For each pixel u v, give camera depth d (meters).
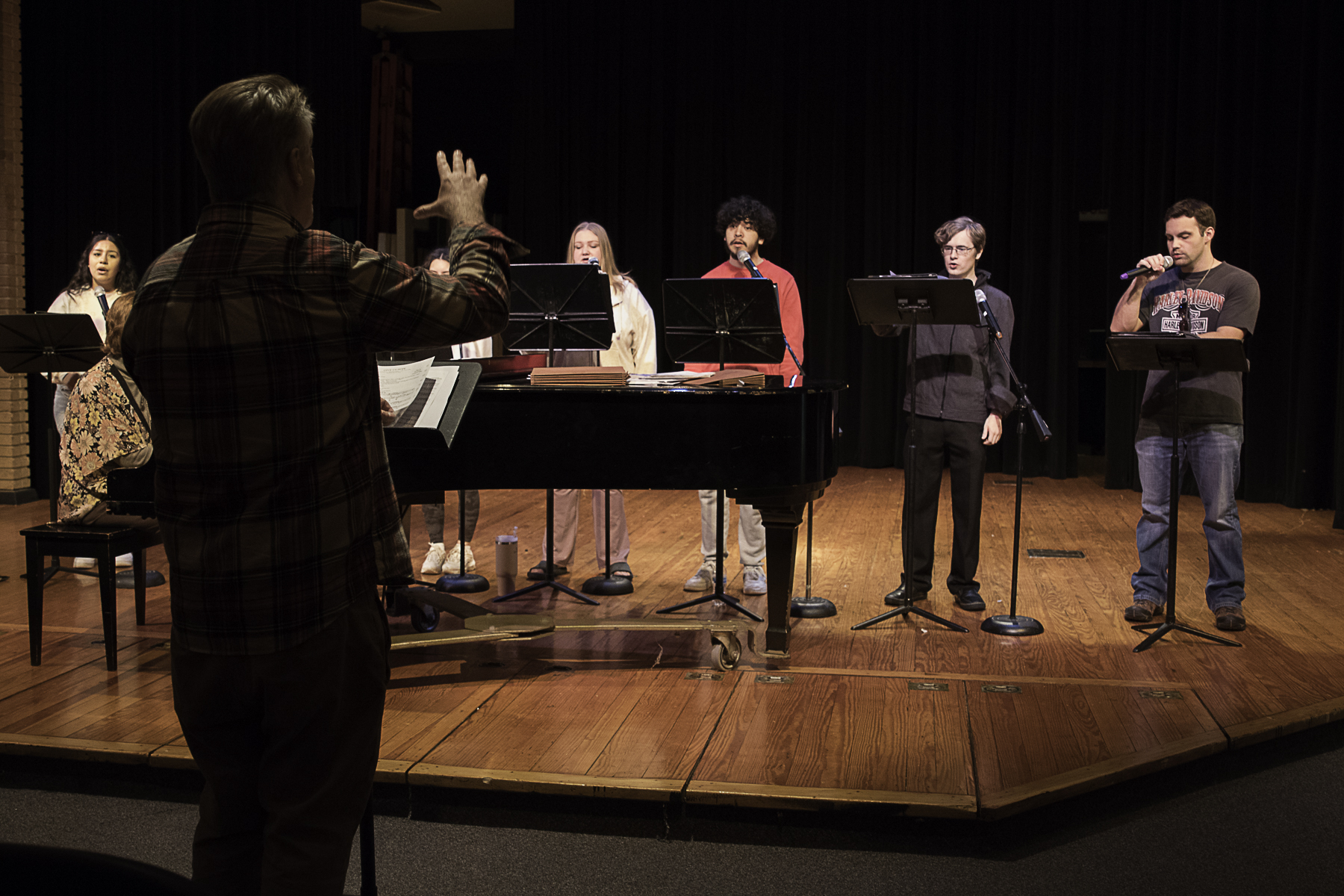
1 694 3.12
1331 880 2.28
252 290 1.37
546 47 8.28
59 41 7.24
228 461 1.39
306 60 7.74
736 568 4.86
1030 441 7.69
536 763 2.62
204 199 7.58
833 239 8.01
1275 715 2.93
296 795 1.48
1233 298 3.69
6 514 6.41
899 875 2.32
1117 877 2.30
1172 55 7.06
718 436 3.15
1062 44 7.38
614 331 3.53
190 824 2.53
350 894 2.23
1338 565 4.94
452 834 2.51
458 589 4.39
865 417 8.03
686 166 8.12
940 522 5.97
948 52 7.68
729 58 8.05
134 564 3.86
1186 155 7.04
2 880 0.75
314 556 1.42
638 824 2.51
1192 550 5.14
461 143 10.27
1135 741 2.75
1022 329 7.66
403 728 2.87
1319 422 6.49
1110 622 3.92
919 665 3.42
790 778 2.53
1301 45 6.55
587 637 3.76
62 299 5.02
